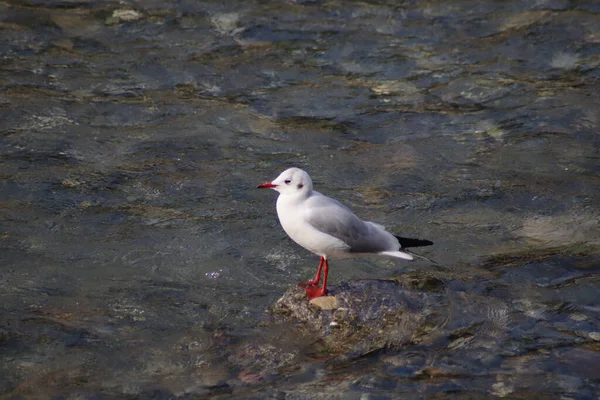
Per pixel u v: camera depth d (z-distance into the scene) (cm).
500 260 1313
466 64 1998
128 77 1919
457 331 1100
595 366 1033
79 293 1234
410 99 1870
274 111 1816
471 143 1706
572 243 1363
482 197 1521
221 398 996
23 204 1462
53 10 2178
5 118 1727
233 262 1326
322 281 1271
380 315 1121
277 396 995
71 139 1675
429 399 979
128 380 1038
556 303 1174
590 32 2095
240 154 1656
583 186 1547
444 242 1380
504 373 1023
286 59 2012
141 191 1524
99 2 2236
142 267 1307
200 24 2150
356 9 2231
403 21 2178
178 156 1638
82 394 1009
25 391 1016
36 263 1304
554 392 986
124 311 1191
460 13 2206
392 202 1509
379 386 1005
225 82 1917
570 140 1702
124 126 1734
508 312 1146
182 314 1185
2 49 1994
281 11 2212
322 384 1014
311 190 1101
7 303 1200
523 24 2144
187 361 1076
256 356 1077
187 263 1320
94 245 1359
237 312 1188
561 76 1942
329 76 1955
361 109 1831
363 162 1639
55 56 1983
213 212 1467
